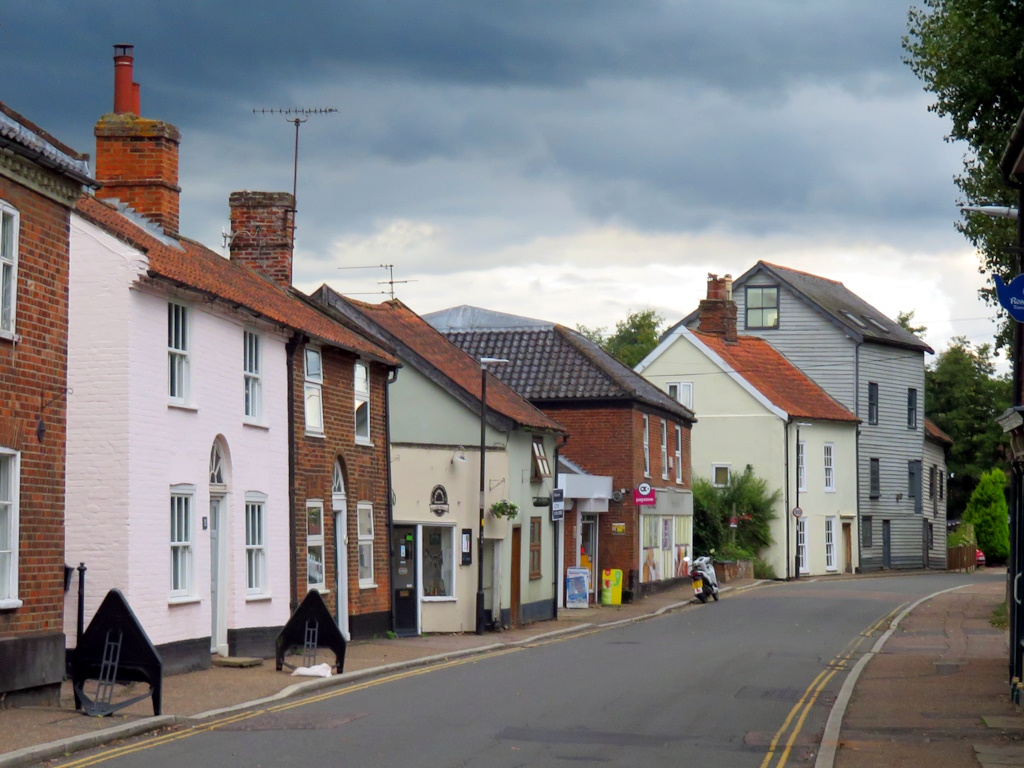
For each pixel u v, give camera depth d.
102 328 23.91
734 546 67.69
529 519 44.53
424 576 39.25
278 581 30.06
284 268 37.28
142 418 24.19
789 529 70.56
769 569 69.44
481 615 39.06
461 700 21.92
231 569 27.91
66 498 23.72
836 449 75.81
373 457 36.44
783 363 77.31
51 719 18.22
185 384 26.09
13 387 19.50
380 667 26.94
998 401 96.38
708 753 17.05
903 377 83.00
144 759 15.71
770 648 33.34
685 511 62.34
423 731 18.31
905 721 20.33
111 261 23.97
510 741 17.56
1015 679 22.67
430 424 42.62
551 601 46.50
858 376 78.19
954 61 33.12
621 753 16.84
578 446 53.88
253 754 16.12
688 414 62.59
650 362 73.75
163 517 24.83
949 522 97.31
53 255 20.75
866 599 52.34
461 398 42.34
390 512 37.38
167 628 24.83
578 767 15.70
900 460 82.06
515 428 42.69
